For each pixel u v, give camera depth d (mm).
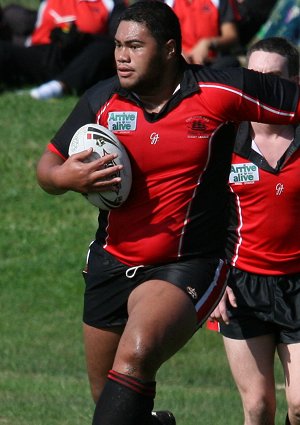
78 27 50000
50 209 42562
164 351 16109
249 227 19891
